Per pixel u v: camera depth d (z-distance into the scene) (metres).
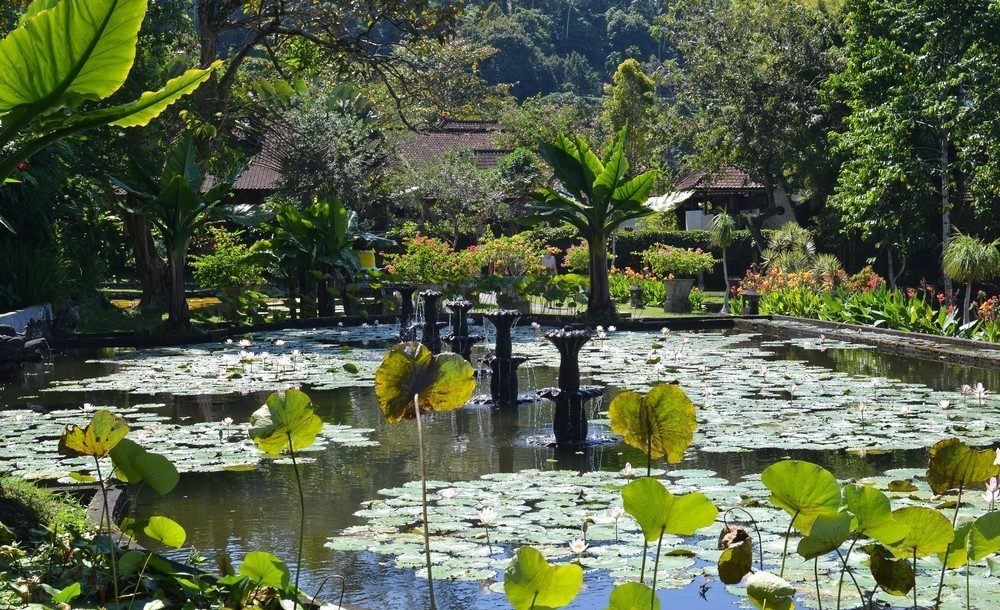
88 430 2.88
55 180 14.85
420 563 4.22
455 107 20.44
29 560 3.41
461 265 19.77
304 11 18.03
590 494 5.37
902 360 11.63
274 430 2.78
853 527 2.52
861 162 18.78
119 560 3.14
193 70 4.31
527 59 63.91
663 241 29.22
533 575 2.29
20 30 3.84
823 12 26.39
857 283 19.05
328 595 3.90
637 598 2.35
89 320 16.05
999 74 16.48
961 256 13.77
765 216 26.50
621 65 40.78
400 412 2.58
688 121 27.17
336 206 18.09
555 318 17.08
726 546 2.43
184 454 6.57
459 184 29.56
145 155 17.30
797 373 10.29
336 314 19.03
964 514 4.71
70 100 4.11
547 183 34.09
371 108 28.44
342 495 5.54
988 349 11.73
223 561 3.20
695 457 6.39
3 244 14.71
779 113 24.95
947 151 18.47
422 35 18.23
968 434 6.89
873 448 6.47
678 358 11.55
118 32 3.95
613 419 2.65
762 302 18.20
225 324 16.77
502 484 5.65
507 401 8.88
